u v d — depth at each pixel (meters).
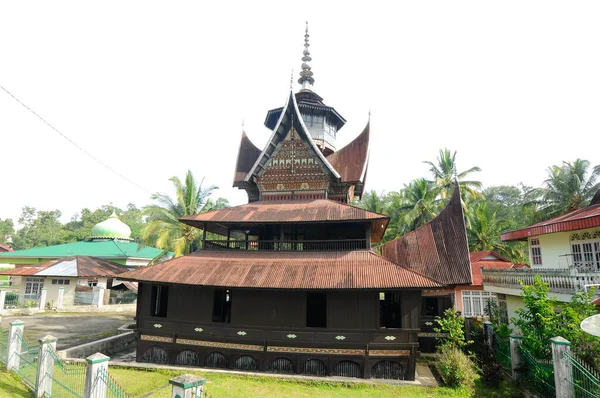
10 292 34.78
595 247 18.23
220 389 14.11
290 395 13.81
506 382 14.71
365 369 15.57
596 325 8.78
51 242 86.12
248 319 16.94
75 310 35.41
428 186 47.66
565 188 37.41
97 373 10.34
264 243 20.17
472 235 44.34
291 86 21.94
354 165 22.47
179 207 37.59
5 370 13.98
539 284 14.06
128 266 44.06
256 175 22.12
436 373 16.53
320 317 21.88
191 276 17.33
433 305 21.34
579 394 10.41
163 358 17.78
